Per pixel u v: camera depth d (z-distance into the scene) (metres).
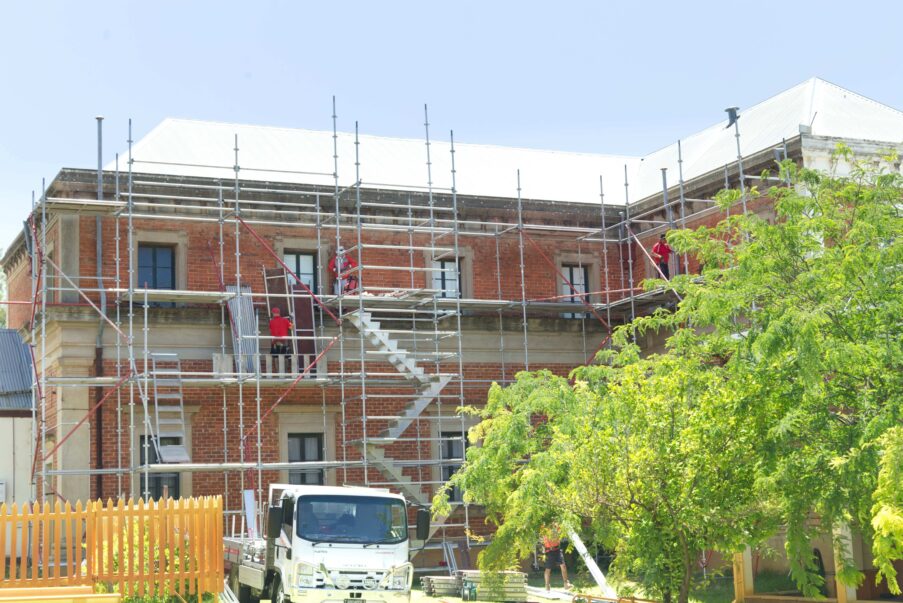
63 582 16.09
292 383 26.52
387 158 33.16
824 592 20.64
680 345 16.41
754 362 15.34
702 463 15.62
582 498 16.31
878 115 29.95
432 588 24.30
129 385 26.25
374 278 30.02
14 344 31.81
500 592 21.83
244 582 21.45
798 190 20.14
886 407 13.74
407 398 29.69
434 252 30.75
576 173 35.69
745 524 15.52
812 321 13.71
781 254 15.59
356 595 18.59
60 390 26.17
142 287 27.80
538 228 30.73
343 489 19.55
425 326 30.19
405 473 29.34
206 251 28.28
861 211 15.78
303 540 18.61
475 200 31.16
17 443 30.70
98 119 26.97
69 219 27.12
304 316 28.27
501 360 30.73
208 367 27.52
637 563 16.41
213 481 27.50
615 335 17.45
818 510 14.38
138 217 26.62
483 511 29.69
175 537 16.84
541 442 18.64
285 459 28.16
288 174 30.48
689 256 29.05
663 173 30.45
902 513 11.82
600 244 32.50
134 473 25.80
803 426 14.43
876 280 14.66
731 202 16.92
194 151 30.28
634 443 16.02
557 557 23.78
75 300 26.89
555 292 31.91
